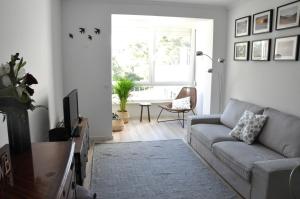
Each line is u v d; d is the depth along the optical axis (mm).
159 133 4930
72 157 1533
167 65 6168
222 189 2799
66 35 4125
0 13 1652
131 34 5934
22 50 2117
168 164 3447
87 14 4129
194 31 5977
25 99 1367
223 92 4898
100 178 3025
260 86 3756
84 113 4367
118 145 4203
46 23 3078
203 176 3104
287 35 3189
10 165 1276
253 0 3879
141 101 6133
